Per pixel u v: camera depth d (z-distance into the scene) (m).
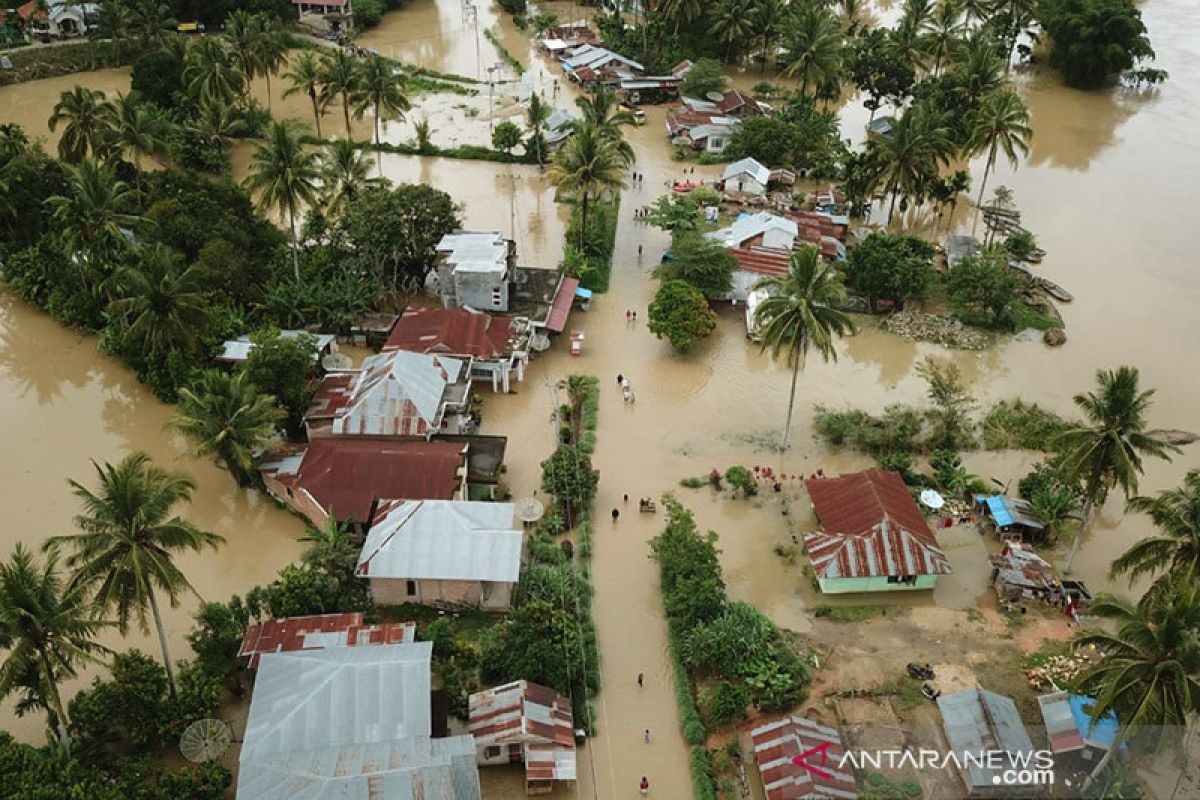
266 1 179.88
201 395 81.62
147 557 53.59
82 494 54.84
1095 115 161.00
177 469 81.00
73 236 92.81
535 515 74.06
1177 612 47.34
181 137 129.38
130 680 54.59
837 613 67.81
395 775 49.09
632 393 90.69
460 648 61.69
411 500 69.88
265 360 79.94
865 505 71.12
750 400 90.75
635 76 166.00
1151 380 94.56
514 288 100.62
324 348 91.69
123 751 55.31
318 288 95.19
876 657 64.06
